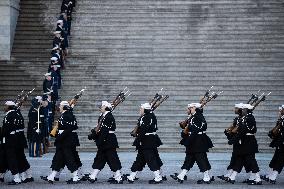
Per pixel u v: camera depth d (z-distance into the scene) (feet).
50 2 352.49
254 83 294.25
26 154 248.11
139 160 178.50
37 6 349.61
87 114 272.31
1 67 315.37
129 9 343.46
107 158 177.06
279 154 179.73
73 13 341.00
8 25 323.57
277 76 298.15
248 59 307.78
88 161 222.89
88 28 333.83
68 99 289.12
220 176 182.19
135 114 271.28
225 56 310.45
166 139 258.37
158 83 296.10
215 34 324.80
